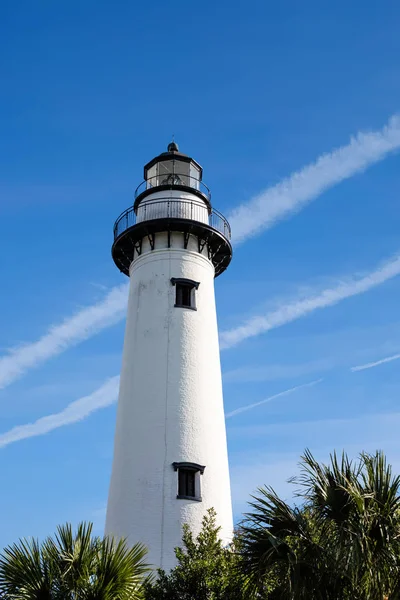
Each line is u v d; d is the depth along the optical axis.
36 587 14.30
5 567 14.52
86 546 15.21
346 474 14.34
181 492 25.20
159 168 32.75
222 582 17.05
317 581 13.51
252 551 14.38
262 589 14.95
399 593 13.11
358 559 12.82
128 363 28.22
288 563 13.80
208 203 32.34
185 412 26.48
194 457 25.70
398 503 13.72
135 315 29.06
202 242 30.41
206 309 29.42
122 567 14.93
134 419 26.53
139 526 24.28
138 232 30.03
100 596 14.38
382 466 14.07
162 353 27.56
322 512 14.12
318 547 13.84
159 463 25.34
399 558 13.29
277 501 14.61
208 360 28.25
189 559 18.72
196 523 24.44
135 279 30.03
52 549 15.01
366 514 13.35
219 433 27.16
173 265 29.45
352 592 13.35
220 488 25.91
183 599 17.39
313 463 14.64
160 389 26.81
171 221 29.44
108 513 25.77
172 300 28.72
